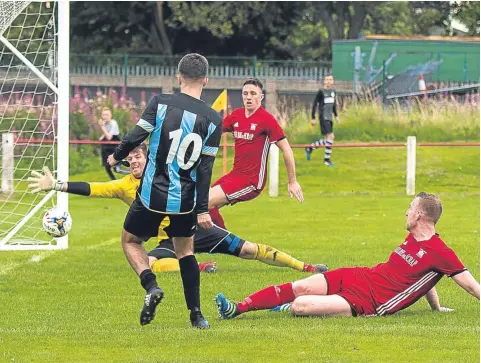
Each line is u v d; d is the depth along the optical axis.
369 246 21.67
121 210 31.61
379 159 44.19
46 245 21.41
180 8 65.62
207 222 13.48
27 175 38.41
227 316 13.33
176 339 12.01
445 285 16.55
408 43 60.00
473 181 40.94
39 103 44.84
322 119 42.56
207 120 11.92
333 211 30.36
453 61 59.56
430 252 13.17
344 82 59.81
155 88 59.75
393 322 13.09
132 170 14.87
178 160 11.85
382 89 54.94
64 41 20.98
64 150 20.92
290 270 18.14
